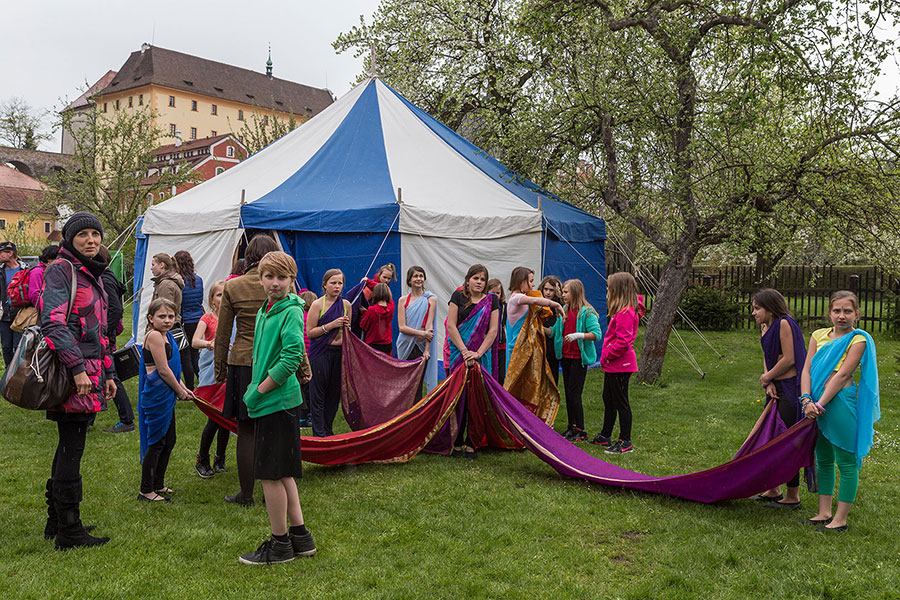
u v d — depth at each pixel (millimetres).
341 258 8992
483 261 9211
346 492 5074
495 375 6293
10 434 6590
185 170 29109
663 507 4785
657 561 3928
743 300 17719
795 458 4430
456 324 6219
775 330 4750
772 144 9859
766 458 4516
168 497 4863
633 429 7168
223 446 5559
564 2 9852
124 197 27969
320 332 6227
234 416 4586
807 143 9320
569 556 3979
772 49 8555
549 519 4543
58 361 3754
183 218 9398
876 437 6695
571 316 6762
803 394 4402
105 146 28172
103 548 3971
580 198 11820
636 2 10227
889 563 3855
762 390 9352
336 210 8844
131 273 24969
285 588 3523
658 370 9969
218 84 78812
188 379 7523
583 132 10461
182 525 4336
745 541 4172
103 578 3600
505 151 11352
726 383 9945
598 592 3541
